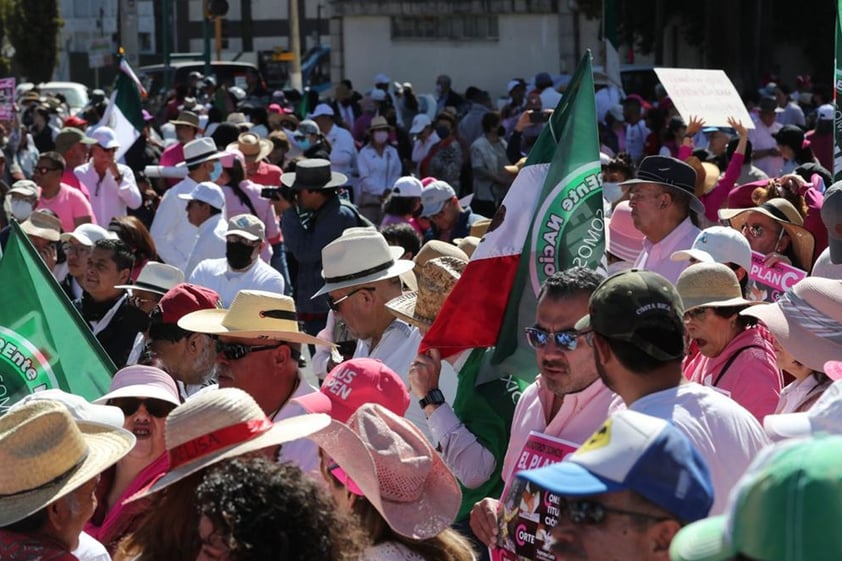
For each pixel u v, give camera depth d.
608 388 6.47
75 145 21.06
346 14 57.44
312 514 4.93
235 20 98.88
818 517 3.20
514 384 8.16
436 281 8.95
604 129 31.20
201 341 9.41
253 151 22.61
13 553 5.86
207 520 4.92
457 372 8.71
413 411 9.09
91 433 6.64
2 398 9.54
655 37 66.56
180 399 9.21
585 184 8.41
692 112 15.94
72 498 6.05
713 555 3.48
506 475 7.19
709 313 7.96
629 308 5.74
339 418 7.67
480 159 27.38
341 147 31.19
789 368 7.89
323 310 16.86
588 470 4.50
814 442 3.30
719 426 5.69
